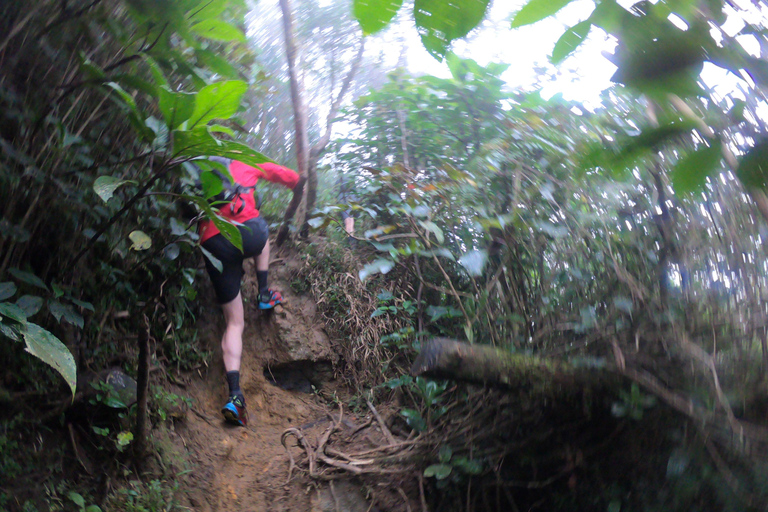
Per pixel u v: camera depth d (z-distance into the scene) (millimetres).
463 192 2955
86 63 2127
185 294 3535
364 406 3771
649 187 2152
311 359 3977
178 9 850
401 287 3930
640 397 1975
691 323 2010
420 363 2109
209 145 2293
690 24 645
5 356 2414
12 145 2236
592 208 2461
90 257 2896
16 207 2344
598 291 2406
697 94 642
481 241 3076
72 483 2484
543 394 2145
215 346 3865
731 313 1911
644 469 2102
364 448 3266
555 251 2662
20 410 2434
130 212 3098
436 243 3125
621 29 668
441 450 2682
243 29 3404
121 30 2035
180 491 2812
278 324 4055
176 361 3535
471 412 2721
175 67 2396
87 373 2783
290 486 3027
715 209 1886
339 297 4152
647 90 646
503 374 2098
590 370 2096
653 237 2244
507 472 2582
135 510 2525
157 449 2898
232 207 3416
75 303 2543
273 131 5906
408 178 3189
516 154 2865
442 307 3027
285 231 4508
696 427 1859
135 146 3082
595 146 750
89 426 2699
